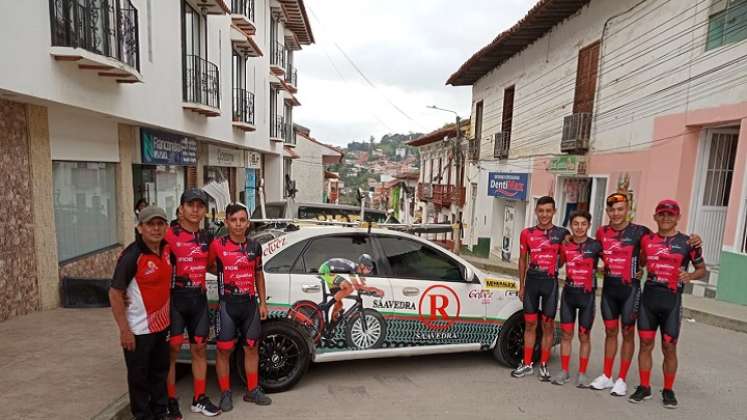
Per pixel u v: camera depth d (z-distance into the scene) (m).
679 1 8.52
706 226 8.52
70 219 7.27
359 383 4.53
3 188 5.61
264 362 4.20
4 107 5.59
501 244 18.27
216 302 4.08
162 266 3.32
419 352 4.71
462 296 4.87
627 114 10.05
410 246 4.90
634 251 4.30
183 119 10.34
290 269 4.37
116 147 8.45
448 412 3.95
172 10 9.62
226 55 13.40
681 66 8.48
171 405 3.67
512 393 4.39
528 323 4.80
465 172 22.95
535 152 14.52
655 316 4.19
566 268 4.60
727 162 8.34
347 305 4.41
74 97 6.20
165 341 3.48
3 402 3.61
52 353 4.68
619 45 10.32
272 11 19.89
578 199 12.69
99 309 6.47
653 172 9.19
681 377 4.86
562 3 11.64
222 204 11.77
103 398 3.73
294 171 34.31
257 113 17.48
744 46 7.21
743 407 4.17
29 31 5.24
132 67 7.02
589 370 5.05
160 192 10.95
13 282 5.83
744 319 6.71
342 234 4.66
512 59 16.39
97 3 6.37
